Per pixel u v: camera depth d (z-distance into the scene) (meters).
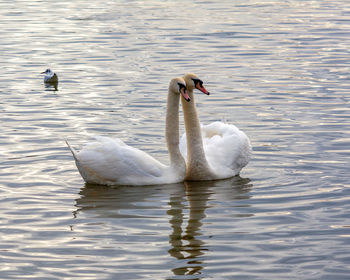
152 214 11.86
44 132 17.36
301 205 12.19
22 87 22.86
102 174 13.44
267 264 9.78
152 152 15.59
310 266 9.70
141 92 21.53
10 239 10.74
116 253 10.19
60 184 13.59
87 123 18.16
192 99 13.86
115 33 32.75
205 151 14.59
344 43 29.09
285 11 38.97
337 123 17.70
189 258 9.99
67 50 29.08
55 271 9.59
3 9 42.00
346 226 11.14
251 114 18.84
